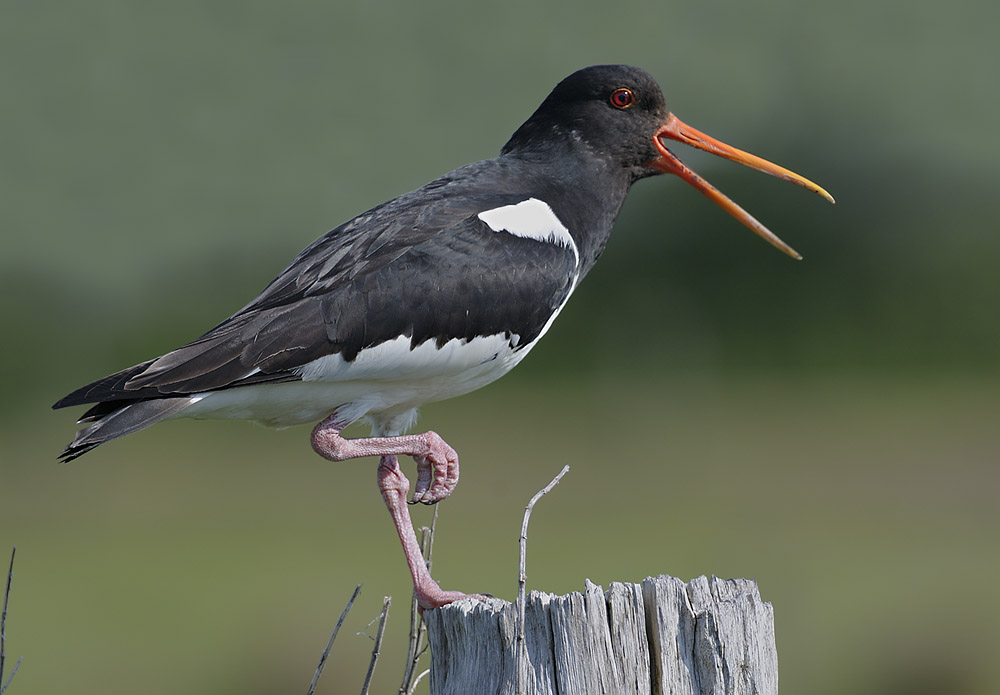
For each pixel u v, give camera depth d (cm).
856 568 1541
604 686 473
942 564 1559
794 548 1630
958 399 2556
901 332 2848
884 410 2492
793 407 2512
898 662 1190
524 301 663
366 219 659
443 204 666
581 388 2647
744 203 2908
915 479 2019
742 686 472
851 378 2761
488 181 694
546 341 2755
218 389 608
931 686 1170
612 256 2858
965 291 2853
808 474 2055
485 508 1880
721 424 2414
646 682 474
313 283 630
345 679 1106
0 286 2570
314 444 641
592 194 726
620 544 1648
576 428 2348
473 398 2591
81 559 1688
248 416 643
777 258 2886
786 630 1251
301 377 620
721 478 2053
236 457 2223
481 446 2233
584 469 2094
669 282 2877
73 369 2511
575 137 730
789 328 2848
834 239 2880
